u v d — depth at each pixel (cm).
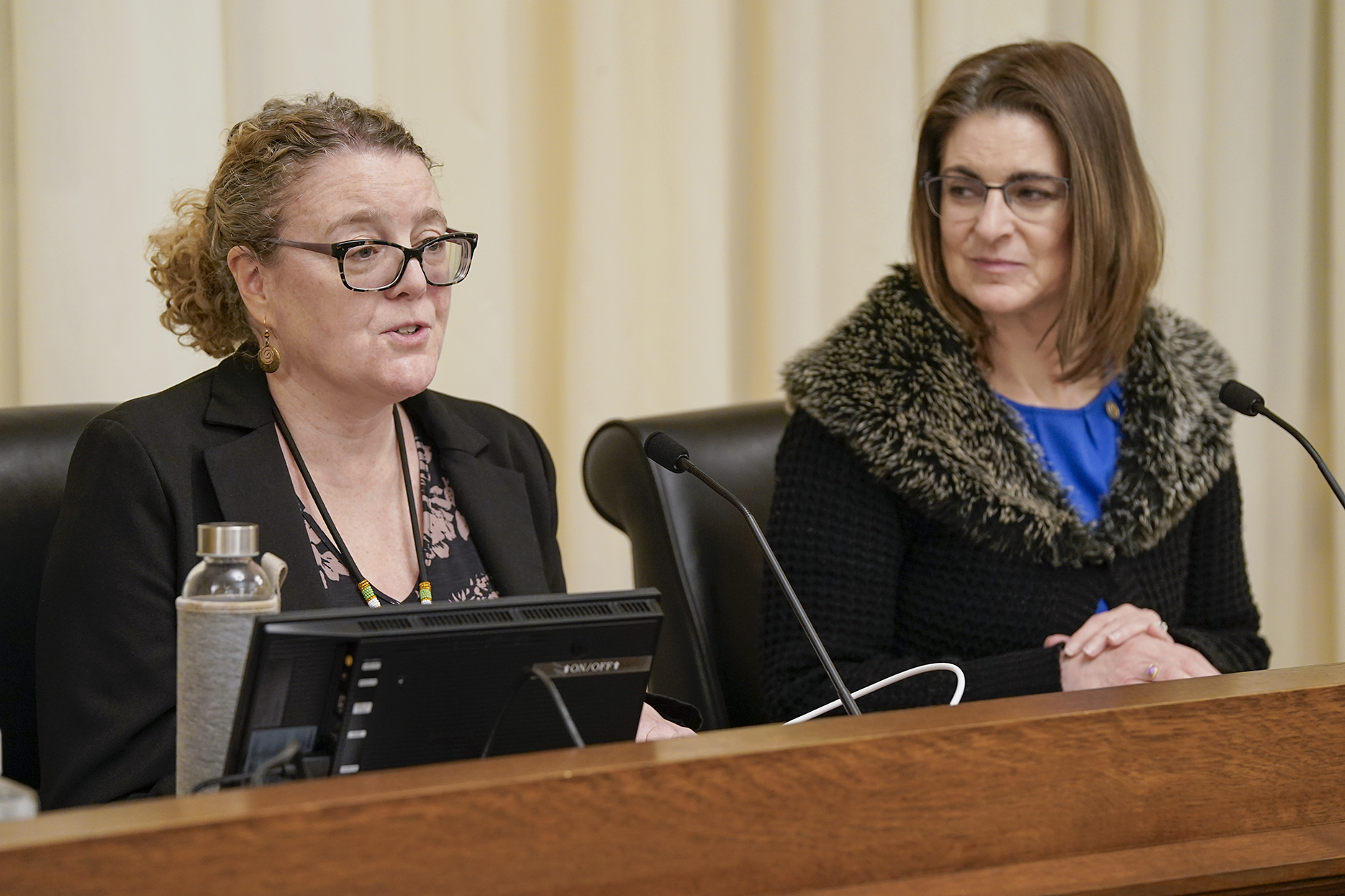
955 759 192
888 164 601
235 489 306
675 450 297
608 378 551
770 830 182
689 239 557
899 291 418
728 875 179
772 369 590
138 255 456
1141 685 219
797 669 381
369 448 332
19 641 333
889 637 394
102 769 279
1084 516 405
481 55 526
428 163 332
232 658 217
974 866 193
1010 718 197
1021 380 418
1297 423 682
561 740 221
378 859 162
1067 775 198
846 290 607
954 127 400
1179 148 646
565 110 561
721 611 434
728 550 438
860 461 395
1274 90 678
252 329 327
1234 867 200
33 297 448
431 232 318
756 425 460
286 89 480
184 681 219
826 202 607
